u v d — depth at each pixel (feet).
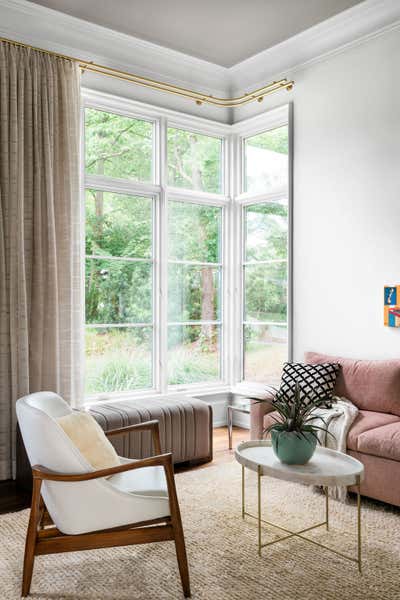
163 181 15.42
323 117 13.89
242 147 17.02
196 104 16.15
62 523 6.87
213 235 17.01
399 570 7.49
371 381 11.49
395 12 12.19
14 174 11.84
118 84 14.35
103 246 14.46
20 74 12.14
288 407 8.46
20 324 11.82
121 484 7.57
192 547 8.23
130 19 13.12
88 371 14.15
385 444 9.46
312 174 14.16
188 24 13.41
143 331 15.30
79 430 7.64
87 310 14.15
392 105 12.28
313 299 14.12
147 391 15.24
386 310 12.30
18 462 11.25
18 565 7.70
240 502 10.10
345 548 8.16
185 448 12.35
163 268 15.43
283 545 8.27
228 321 17.11
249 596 6.84
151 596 6.88
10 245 11.78
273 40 14.32
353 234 13.12
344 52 13.33
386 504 9.98
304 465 8.15
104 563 7.76
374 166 12.66
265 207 16.26
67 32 13.20
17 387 11.80
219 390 16.57
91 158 14.20
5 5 12.08
